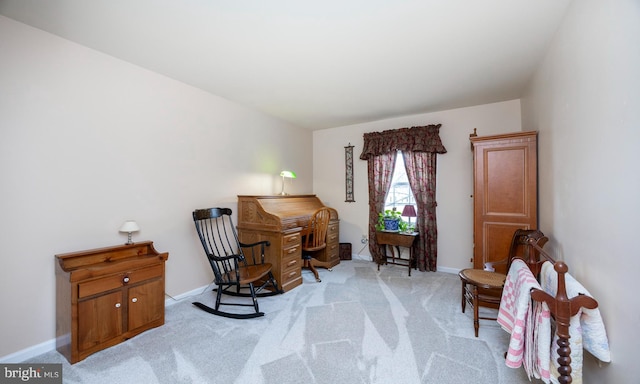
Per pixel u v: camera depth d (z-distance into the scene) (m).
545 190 2.35
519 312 1.46
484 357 1.86
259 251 3.27
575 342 1.25
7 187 1.82
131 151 2.49
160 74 2.71
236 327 2.29
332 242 4.23
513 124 3.46
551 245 2.17
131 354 1.91
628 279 1.09
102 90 2.29
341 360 1.83
